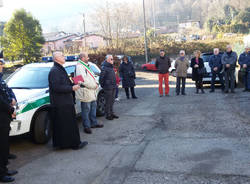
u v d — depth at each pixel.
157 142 5.17
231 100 8.58
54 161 4.58
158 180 3.62
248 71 9.98
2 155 3.83
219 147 4.64
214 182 3.45
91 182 3.73
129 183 3.60
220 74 10.73
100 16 40.12
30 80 6.31
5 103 3.77
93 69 8.05
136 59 38.38
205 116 6.84
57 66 4.90
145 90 13.70
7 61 37.72
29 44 34.00
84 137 5.87
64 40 65.31
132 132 6.01
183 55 10.70
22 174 4.12
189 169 3.87
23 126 5.15
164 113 7.62
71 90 4.86
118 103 10.02
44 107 5.58
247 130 5.44
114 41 40.41
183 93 10.86
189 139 5.19
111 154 4.74
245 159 4.07
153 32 51.62
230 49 9.97
